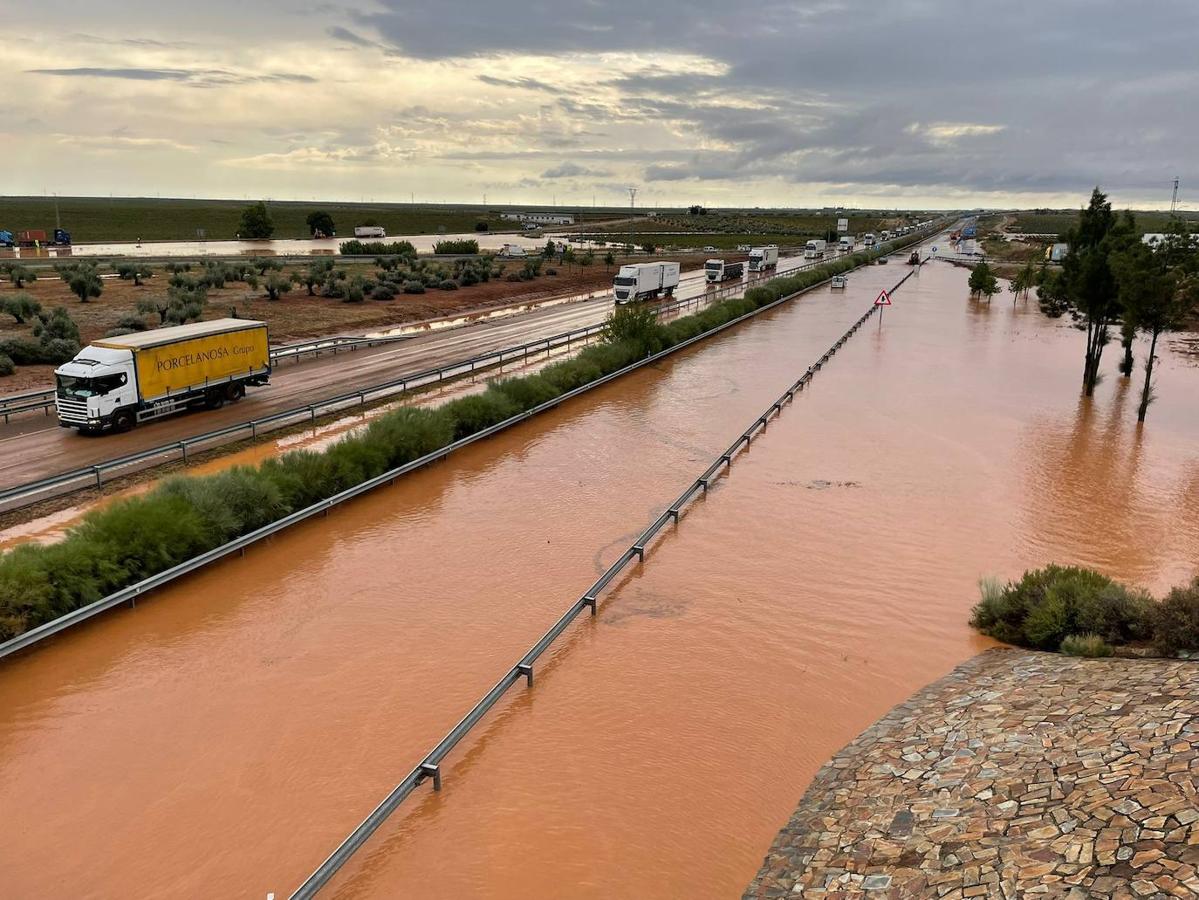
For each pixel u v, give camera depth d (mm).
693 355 43750
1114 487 22172
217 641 13781
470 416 26828
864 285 88562
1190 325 55938
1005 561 17344
